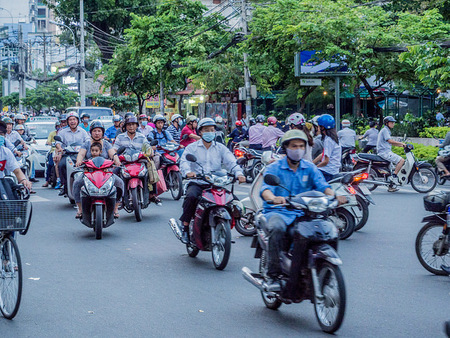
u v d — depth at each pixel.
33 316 5.96
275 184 5.66
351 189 9.59
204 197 7.92
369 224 11.22
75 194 10.59
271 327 5.62
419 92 31.81
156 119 14.50
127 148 11.88
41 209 13.34
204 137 8.30
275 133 17.58
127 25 50.81
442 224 7.54
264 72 26.17
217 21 30.88
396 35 22.20
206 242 8.12
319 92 33.78
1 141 6.42
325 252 5.22
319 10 22.27
